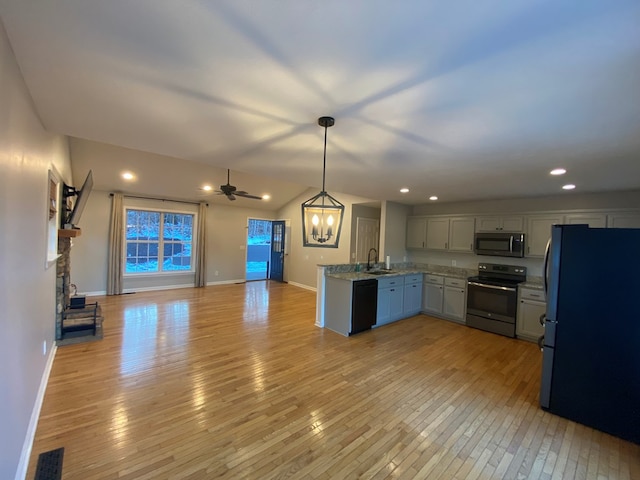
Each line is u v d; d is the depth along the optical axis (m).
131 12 1.07
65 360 3.23
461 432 2.24
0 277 1.39
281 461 1.89
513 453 2.04
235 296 6.68
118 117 2.06
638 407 2.20
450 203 5.84
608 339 2.33
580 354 2.43
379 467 1.87
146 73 1.49
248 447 2.00
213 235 7.94
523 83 1.47
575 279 2.47
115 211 6.37
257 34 1.17
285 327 4.61
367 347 3.90
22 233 1.79
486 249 5.03
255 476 1.77
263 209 8.87
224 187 5.20
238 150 2.75
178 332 4.22
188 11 1.06
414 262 6.40
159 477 1.73
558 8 0.99
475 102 1.68
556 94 1.57
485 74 1.40
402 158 2.85
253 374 3.05
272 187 7.37
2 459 1.41
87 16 1.10
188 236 7.69
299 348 3.80
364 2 0.99
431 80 1.47
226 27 1.13
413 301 5.52
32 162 1.99
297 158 2.98
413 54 1.27
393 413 2.45
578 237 2.46
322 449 2.01
